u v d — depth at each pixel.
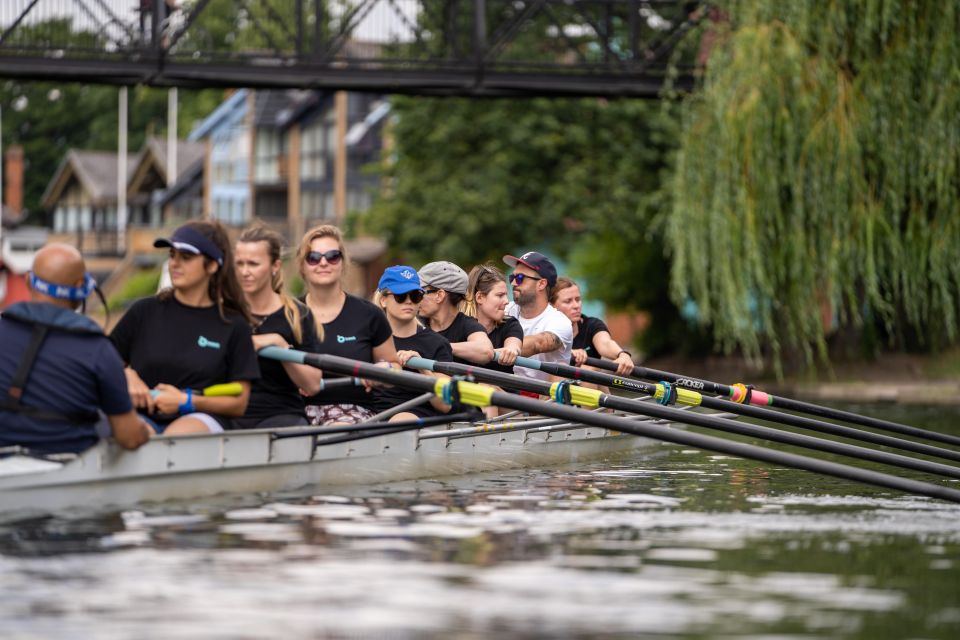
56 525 23.58
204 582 19.72
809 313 75.19
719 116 73.56
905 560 22.31
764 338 93.19
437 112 134.38
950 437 40.78
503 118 131.25
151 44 81.25
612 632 17.45
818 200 72.12
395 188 137.50
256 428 28.95
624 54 118.69
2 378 24.31
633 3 89.12
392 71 84.56
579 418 27.97
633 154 129.50
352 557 21.66
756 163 72.94
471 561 21.52
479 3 85.62
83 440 24.73
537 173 132.88
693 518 26.31
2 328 24.59
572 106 130.75
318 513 25.81
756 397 41.62
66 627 17.33
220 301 27.48
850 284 73.12
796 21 72.06
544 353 40.97
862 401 78.06
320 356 29.11
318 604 18.61
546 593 19.45
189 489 26.62
